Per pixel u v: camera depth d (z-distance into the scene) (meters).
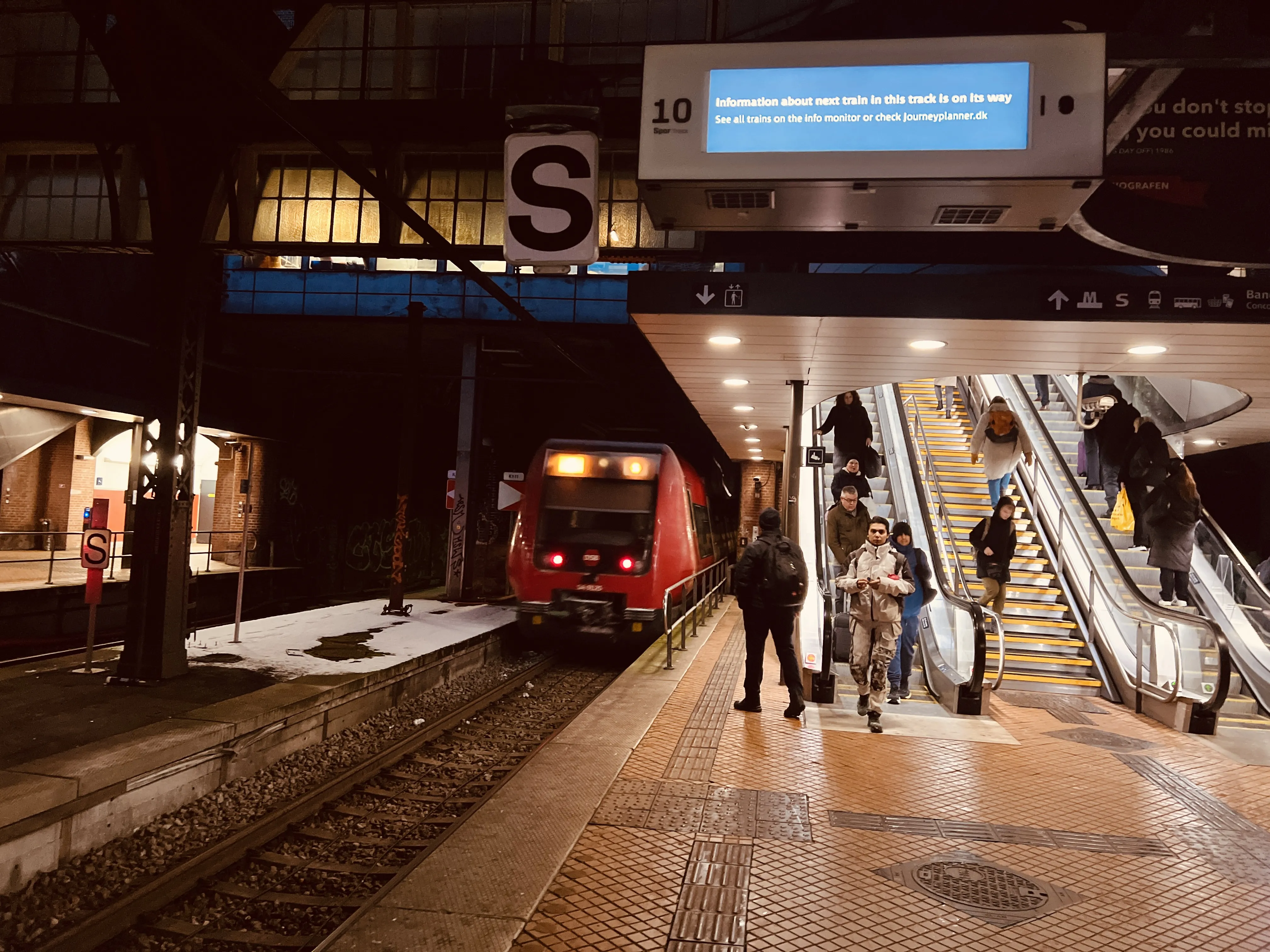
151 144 7.80
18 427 14.17
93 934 3.97
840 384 10.20
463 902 3.56
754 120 5.11
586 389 23.48
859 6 10.64
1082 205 5.30
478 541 20.69
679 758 5.96
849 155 5.00
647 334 7.98
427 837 5.62
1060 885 4.02
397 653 10.11
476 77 8.59
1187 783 5.83
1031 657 9.37
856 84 5.05
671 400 24.02
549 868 3.95
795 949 3.31
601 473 12.55
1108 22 8.18
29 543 16.92
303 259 17.77
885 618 7.05
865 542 8.62
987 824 4.84
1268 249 5.88
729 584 21.81
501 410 23.45
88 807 4.89
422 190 8.90
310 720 7.53
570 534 12.31
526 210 5.96
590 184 5.95
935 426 14.57
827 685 8.09
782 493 23.22
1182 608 9.55
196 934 4.14
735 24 9.67
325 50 8.86
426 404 23.95
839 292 7.16
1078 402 9.11
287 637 11.02
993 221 5.54
